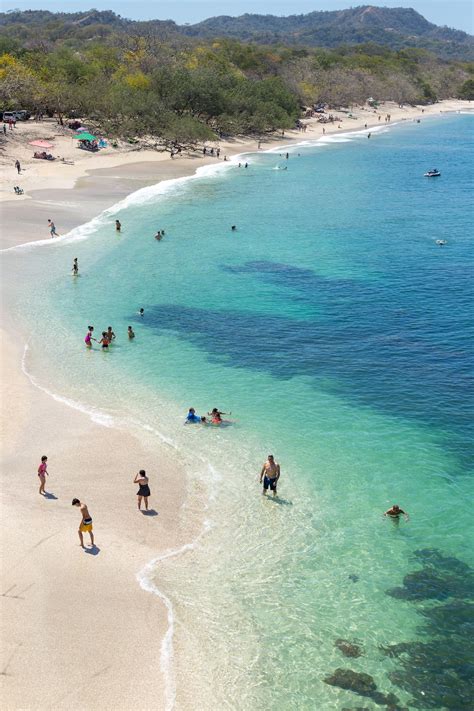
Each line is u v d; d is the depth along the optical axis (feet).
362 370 133.80
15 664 62.59
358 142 560.61
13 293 169.99
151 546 81.20
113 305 167.43
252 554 81.10
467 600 74.69
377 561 80.64
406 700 62.18
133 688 61.36
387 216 280.92
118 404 117.19
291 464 100.12
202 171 375.04
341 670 65.26
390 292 182.39
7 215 244.22
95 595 72.08
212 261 207.72
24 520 83.56
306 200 310.04
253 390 124.57
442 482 96.53
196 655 65.92
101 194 291.79
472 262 211.61
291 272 199.41
